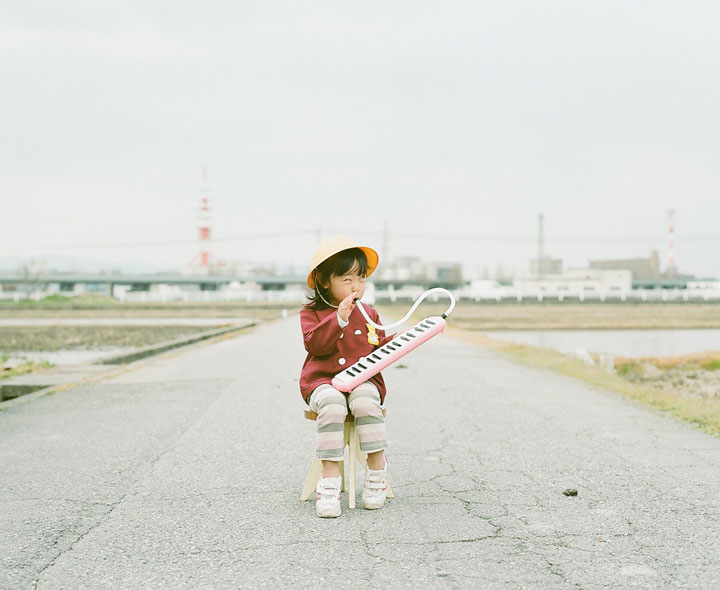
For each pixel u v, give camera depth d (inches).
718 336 1031.0
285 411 267.6
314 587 100.9
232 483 163.6
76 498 151.8
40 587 102.8
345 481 160.9
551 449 197.2
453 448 199.2
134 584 103.5
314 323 140.5
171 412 269.3
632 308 2341.3
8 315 1812.3
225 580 104.3
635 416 254.2
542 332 1108.5
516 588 99.6
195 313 1865.2
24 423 248.7
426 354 533.6
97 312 2009.1
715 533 123.7
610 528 126.6
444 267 7470.5
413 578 103.7
